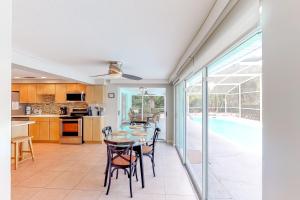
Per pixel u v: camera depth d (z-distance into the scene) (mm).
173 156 5234
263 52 983
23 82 7129
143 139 3689
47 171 4004
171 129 7113
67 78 5266
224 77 2787
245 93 2135
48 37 2635
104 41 2795
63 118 6727
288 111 792
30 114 7430
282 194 832
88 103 7109
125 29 2350
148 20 2098
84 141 6816
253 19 1151
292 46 769
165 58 3832
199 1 1710
